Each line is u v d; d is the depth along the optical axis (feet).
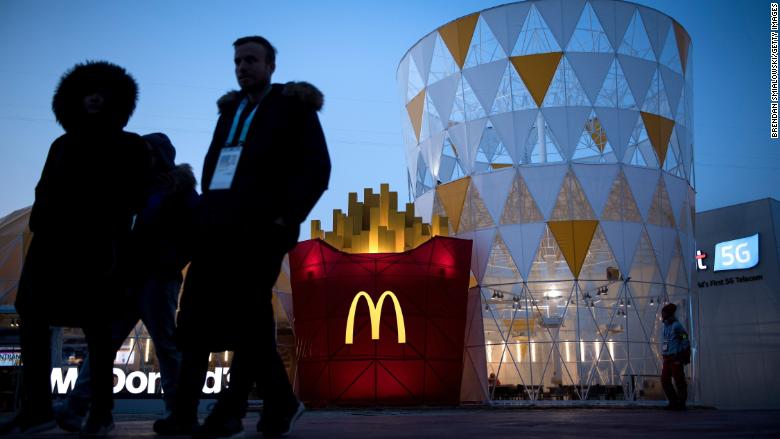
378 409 73.67
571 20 102.83
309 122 14.70
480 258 99.86
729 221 128.57
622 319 94.58
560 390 92.27
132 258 19.39
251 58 15.26
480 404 91.91
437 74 111.45
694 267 106.63
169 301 20.30
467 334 99.76
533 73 101.40
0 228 99.19
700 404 89.10
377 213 91.30
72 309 14.49
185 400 13.94
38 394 15.06
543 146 103.14
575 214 96.84
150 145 19.11
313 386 86.53
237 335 13.70
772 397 116.78
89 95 15.28
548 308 95.40
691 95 114.73
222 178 14.32
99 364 14.64
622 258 96.17
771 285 119.96
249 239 13.73
